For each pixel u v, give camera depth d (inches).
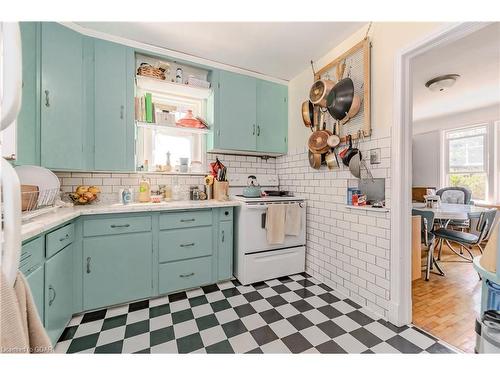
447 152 175.2
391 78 64.6
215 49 85.9
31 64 61.2
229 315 67.0
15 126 56.9
